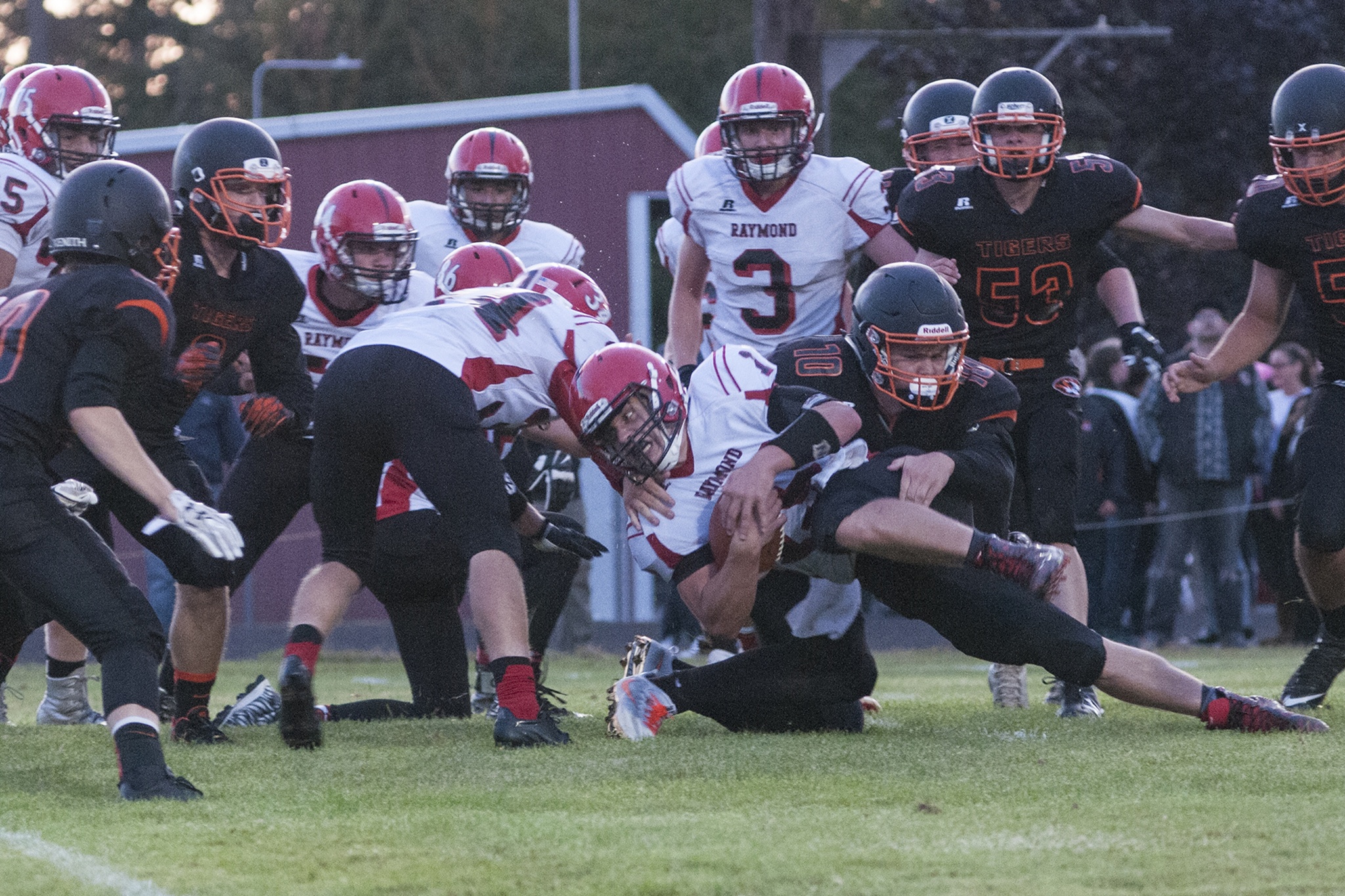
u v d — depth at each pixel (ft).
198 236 56.34
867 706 64.23
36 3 194.29
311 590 52.06
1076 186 65.77
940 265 65.57
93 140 65.05
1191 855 33.86
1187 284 214.28
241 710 63.26
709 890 31.50
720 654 68.85
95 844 35.94
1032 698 78.28
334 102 412.36
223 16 442.09
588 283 56.70
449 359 50.67
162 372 44.55
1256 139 218.38
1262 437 120.78
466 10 402.93
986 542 49.08
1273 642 127.34
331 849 35.32
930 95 73.41
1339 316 64.08
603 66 384.06
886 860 33.60
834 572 53.31
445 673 64.28
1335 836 35.60
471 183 74.43
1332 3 223.51
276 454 61.82
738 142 71.05
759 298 73.97
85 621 42.32
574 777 44.11
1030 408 66.74
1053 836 35.73
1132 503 119.14
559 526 62.28
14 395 42.14
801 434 49.93
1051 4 218.18
